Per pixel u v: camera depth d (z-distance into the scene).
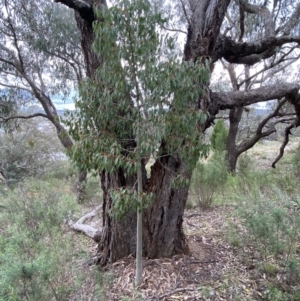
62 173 10.63
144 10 1.85
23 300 1.60
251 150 11.62
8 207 3.18
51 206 3.06
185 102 1.98
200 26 2.67
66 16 5.68
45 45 5.70
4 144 10.38
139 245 2.45
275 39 3.49
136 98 2.02
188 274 2.59
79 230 3.77
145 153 2.05
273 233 2.67
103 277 2.35
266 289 2.34
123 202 1.99
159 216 2.72
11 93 6.34
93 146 1.96
